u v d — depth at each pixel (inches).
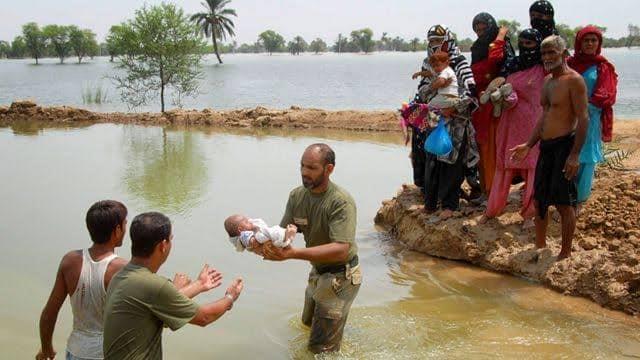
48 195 409.4
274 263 296.4
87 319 162.2
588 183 286.5
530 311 243.3
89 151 581.3
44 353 171.5
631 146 529.3
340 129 737.0
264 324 234.4
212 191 418.9
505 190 302.2
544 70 290.5
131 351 147.3
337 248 196.4
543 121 260.8
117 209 163.3
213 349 215.9
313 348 209.9
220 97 1411.2
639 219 287.4
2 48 7573.8
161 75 915.4
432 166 319.6
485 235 299.6
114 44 941.8
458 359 206.7
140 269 151.1
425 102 322.0
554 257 274.1
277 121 768.9
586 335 222.1
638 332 223.9
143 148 599.2
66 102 1280.8
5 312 241.6
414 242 321.4
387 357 209.0
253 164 511.5
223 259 298.8
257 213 364.8
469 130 317.4
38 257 298.0
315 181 198.5
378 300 256.5
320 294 205.5
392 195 412.5
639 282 241.3
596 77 277.3
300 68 3459.6
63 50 5147.6
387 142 630.5
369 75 2470.5
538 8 299.4
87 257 162.1
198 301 253.6
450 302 253.8
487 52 318.7
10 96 1503.4
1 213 367.6
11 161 527.8
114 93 1485.0
